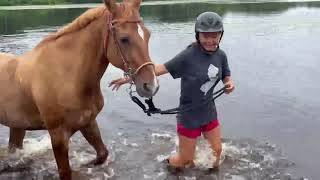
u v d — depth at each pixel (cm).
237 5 2950
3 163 523
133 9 382
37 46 454
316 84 839
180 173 484
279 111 689
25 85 447
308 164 498
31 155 546
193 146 477
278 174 475
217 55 459
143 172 491
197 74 451
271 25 1767
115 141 584
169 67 455
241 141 570
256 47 1248
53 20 2105
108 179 476
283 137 582
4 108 472
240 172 482
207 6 2923
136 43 373
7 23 2030
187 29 1684
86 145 573
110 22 387
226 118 661
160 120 670
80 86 423
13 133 536
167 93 809
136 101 436
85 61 419
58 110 430
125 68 386
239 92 797
